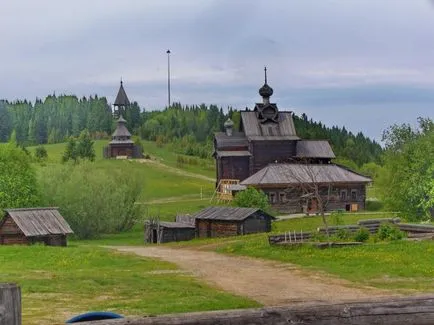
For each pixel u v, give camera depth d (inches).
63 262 1817.2
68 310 946.1
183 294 1154.0
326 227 2178.9
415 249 1760.6
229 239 2974.9
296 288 1301.7
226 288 1312.7
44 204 4020.7
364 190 4891.7
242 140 5561.0
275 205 4677.7
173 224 3644.2
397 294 1190.3
